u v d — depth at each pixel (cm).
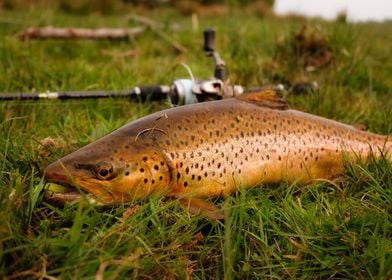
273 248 46
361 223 48
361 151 61
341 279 43
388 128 73
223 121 53
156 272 41
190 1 332
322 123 60
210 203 49
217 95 66
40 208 46
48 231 42
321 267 43
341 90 96
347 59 112
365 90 100
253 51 124
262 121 56
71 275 37
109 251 39
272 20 266
